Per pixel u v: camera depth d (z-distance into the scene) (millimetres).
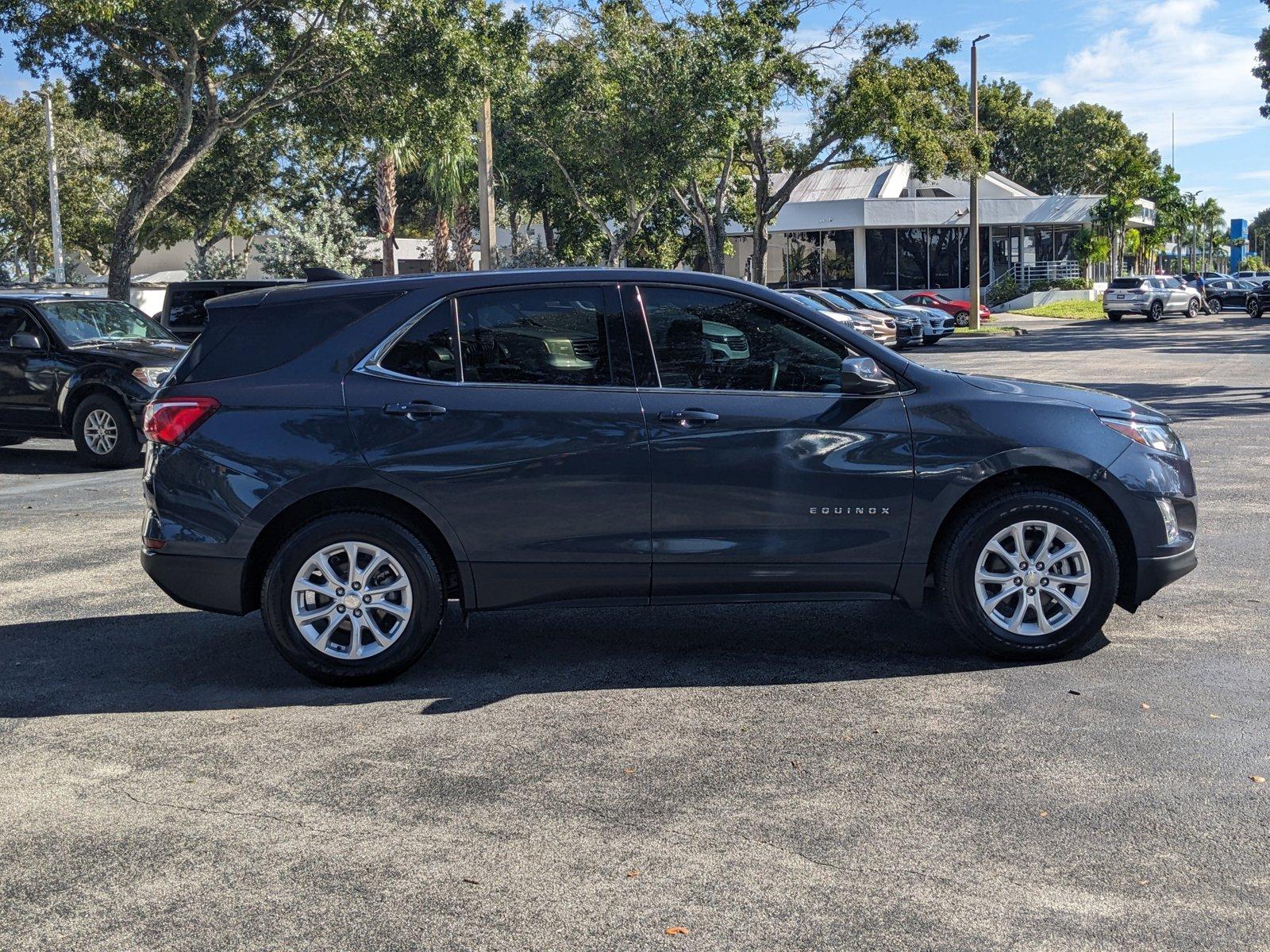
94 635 6094
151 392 12453
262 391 5066
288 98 24969
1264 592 6504
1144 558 5273
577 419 5039
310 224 36531
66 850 3641
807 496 5102
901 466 5121
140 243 46688
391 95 23859
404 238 54469
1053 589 5238
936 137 35594
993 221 54906
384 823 3795
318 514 5164
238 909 3260
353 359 5094
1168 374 20750
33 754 4441
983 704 4809
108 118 26797
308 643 5086
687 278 5211
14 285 32844
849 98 34594
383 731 4625
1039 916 3146
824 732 4523
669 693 5027
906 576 5199
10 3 22359
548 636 5938
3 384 12625
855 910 3195
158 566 5082
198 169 39594
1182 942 3008
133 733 4648
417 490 5012
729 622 6152
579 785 4070
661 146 31453
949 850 3529
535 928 3133
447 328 5129
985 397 5223
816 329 5223
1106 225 60719
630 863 3490
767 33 32812
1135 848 3523
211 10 22031
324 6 23344
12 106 44469
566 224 44406
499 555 5078
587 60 31125
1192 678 5078
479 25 24156
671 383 5141
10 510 9906
